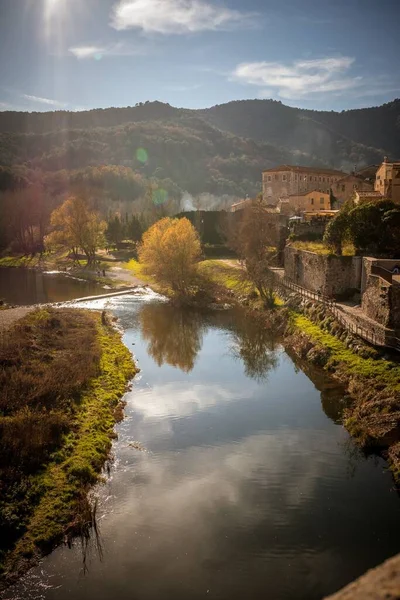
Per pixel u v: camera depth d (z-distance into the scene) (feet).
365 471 82.07
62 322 166.61
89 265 348.18
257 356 150.10
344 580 58.85
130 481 79.56
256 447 91.50
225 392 120.47
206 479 80.59
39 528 65.82
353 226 170.40
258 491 77.00
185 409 109.40
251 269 222.07
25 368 112.98
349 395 110.73
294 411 108.06
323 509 72.18
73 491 73.87
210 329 183.62
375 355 117.50
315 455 88.12
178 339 170.09
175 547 64.54
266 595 56.85
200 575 59.67
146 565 61.41
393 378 105.70
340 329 139.03
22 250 422.00
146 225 394.73
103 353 140.77
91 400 105.70
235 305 221.46
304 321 163.02
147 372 135.44
